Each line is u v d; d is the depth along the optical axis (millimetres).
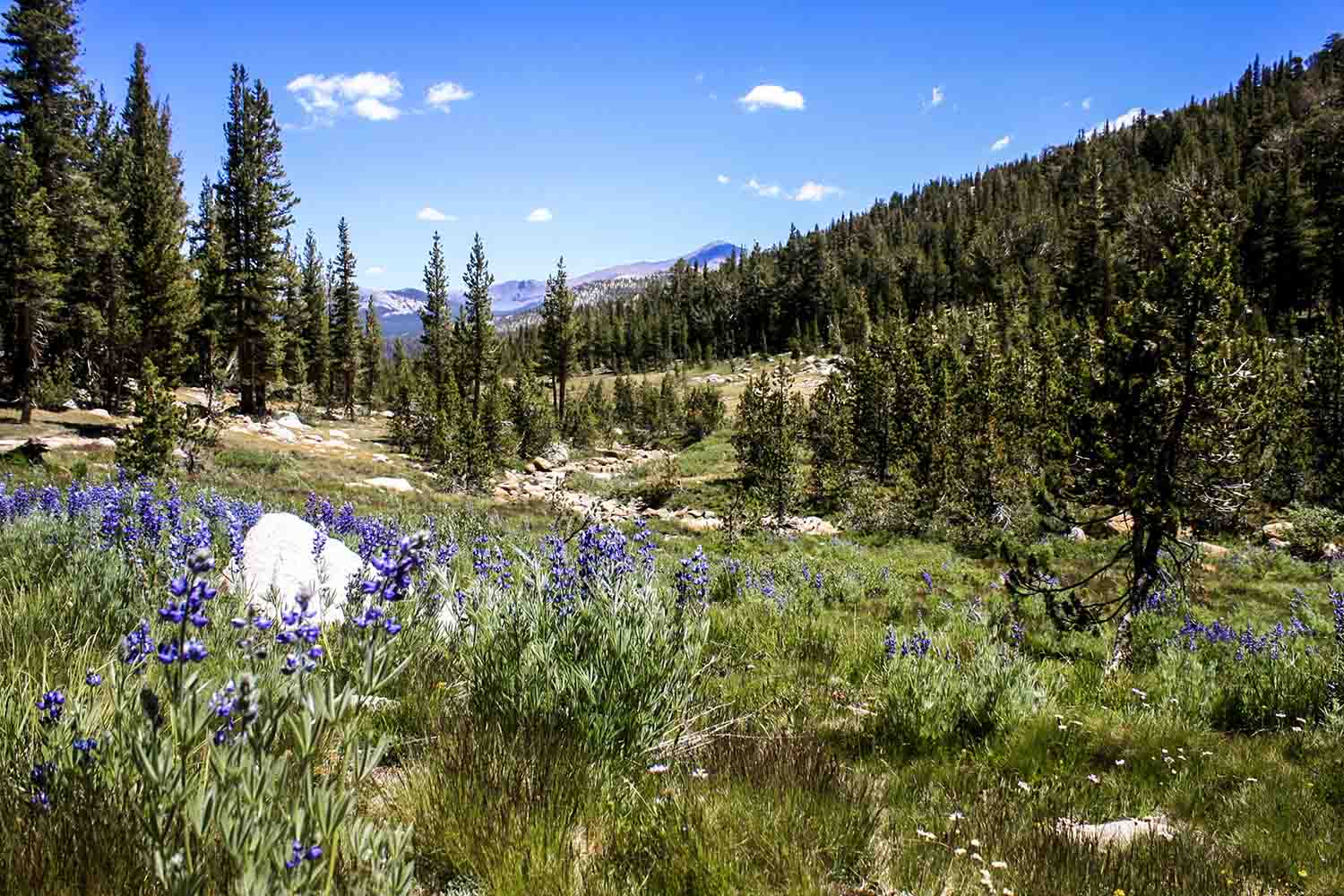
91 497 9391
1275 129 120938
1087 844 3752
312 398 82125
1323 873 3783
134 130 63656
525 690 4020
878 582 14766
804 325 144250
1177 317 10594
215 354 48281
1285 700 6664
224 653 3836
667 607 5086
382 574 2555
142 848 2141
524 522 21578
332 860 2010
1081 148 166375
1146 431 10656
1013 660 6723
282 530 7414
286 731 2896
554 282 74875
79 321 43562
